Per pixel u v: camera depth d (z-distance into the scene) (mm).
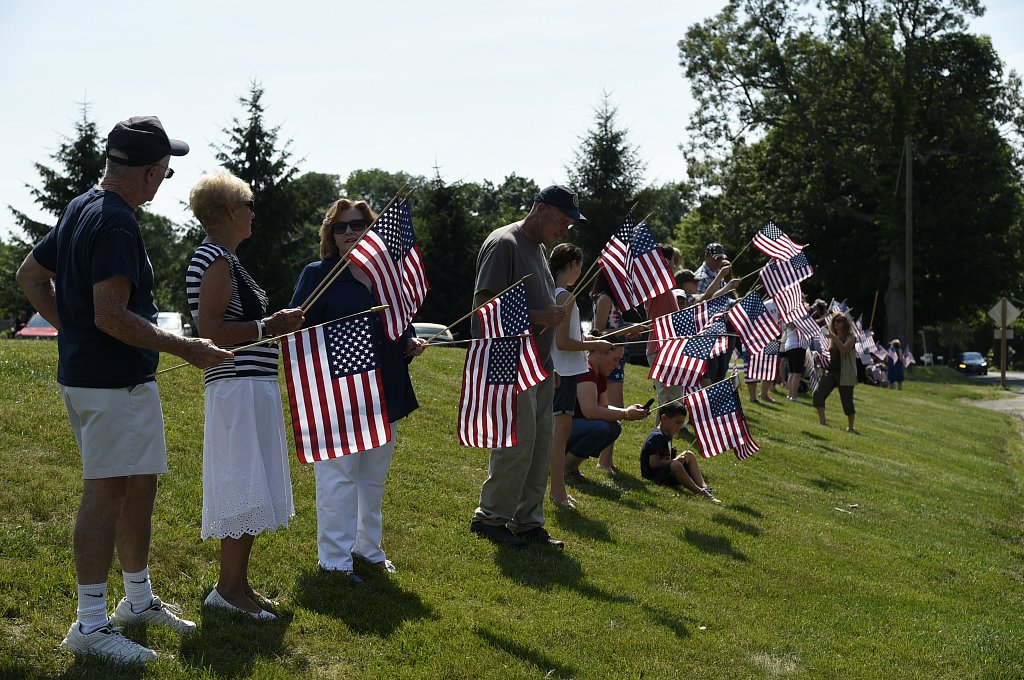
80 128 50719
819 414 16109
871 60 45281
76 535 4000
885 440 15781
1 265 52531
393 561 5859
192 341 4004
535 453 6637
